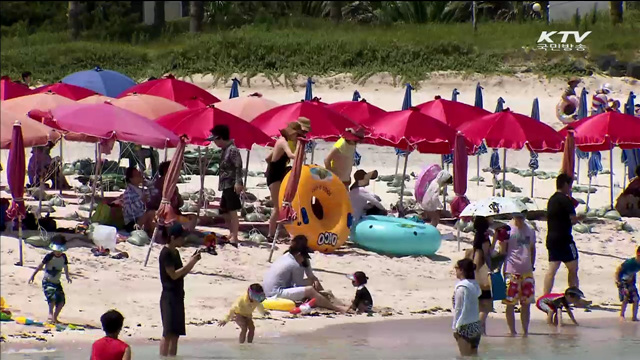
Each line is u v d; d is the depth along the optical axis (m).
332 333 51.25
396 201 86.00
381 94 124.94
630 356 47.75
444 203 82.56
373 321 54.56
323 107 77.62
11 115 64.38
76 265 60.09
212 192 85.19
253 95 88.19
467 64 128.88
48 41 161.50
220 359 44.25
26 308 52.34
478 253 49.69
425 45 131.75
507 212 51.69
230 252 66.25
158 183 69.12
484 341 50.88
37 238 63.22
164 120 73.75
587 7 160.50
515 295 51.69
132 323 51.22
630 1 147.00
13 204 59.81
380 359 45.19
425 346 48.53
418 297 60.50
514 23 145.62
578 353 48.25
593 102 103.94
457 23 150.12
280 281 56.69
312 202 72.44
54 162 81.88
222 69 132.00
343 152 73.12
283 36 138.88
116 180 87.06
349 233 69.94
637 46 128.88
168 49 140.75
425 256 69.69
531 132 79.75
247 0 173.50
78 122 67.25
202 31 156.12
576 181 98.06
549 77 125.94
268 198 82.38
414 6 154.88
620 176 102.62
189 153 94.44
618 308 60.75
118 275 59.38
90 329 49.59
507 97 123.06
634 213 85.56
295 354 46.06
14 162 59.88
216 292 57.69
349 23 155.75
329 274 63.84
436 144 81.56
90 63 139.88
